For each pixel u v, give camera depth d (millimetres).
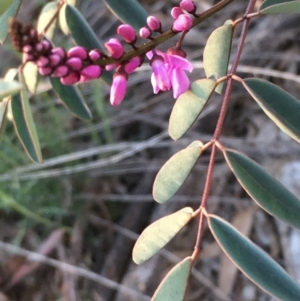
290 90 216
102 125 226
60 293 222
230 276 207
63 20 121
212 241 216
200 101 88
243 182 92
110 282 210
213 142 93
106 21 252
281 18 217
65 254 225
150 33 92
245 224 211
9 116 114
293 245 201
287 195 91
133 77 229
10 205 217
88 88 230
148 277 212
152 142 212
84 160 238
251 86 90
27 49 81
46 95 222
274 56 218
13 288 228
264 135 219
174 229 92
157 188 91
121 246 221
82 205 232
